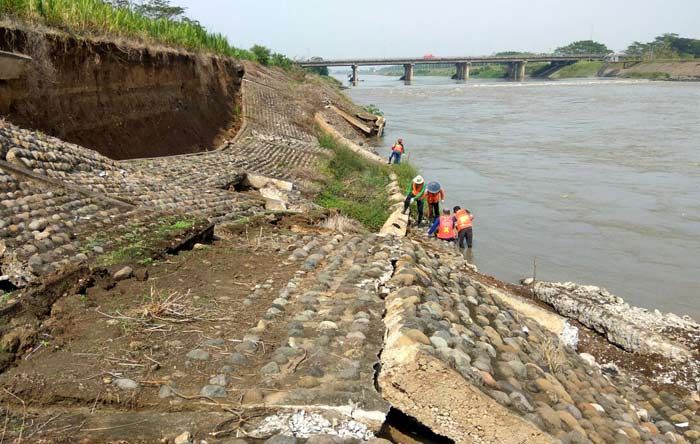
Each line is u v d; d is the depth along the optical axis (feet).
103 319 15.42
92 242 21.24
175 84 62.59
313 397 11.67
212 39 92.48
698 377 26.48
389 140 111.24
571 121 137.59
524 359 16.61
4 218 20.44
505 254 47.26
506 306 23.18
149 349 13.85
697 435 19.76
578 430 13.14
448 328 15.42
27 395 11.62
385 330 14.97
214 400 11.75
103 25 48.85
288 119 92.02
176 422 11.00
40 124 36.50
